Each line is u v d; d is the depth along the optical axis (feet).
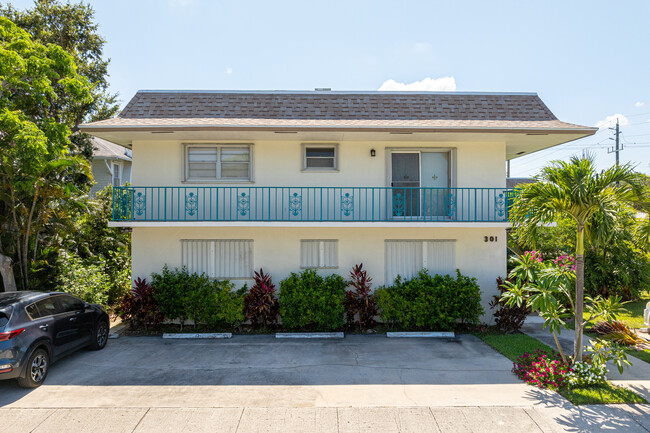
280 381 23.75
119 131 32.86
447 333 33.45
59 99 50.88
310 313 32.83
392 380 23.89
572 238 43.50
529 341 31.01
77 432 17.84
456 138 35.42
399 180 37.01
